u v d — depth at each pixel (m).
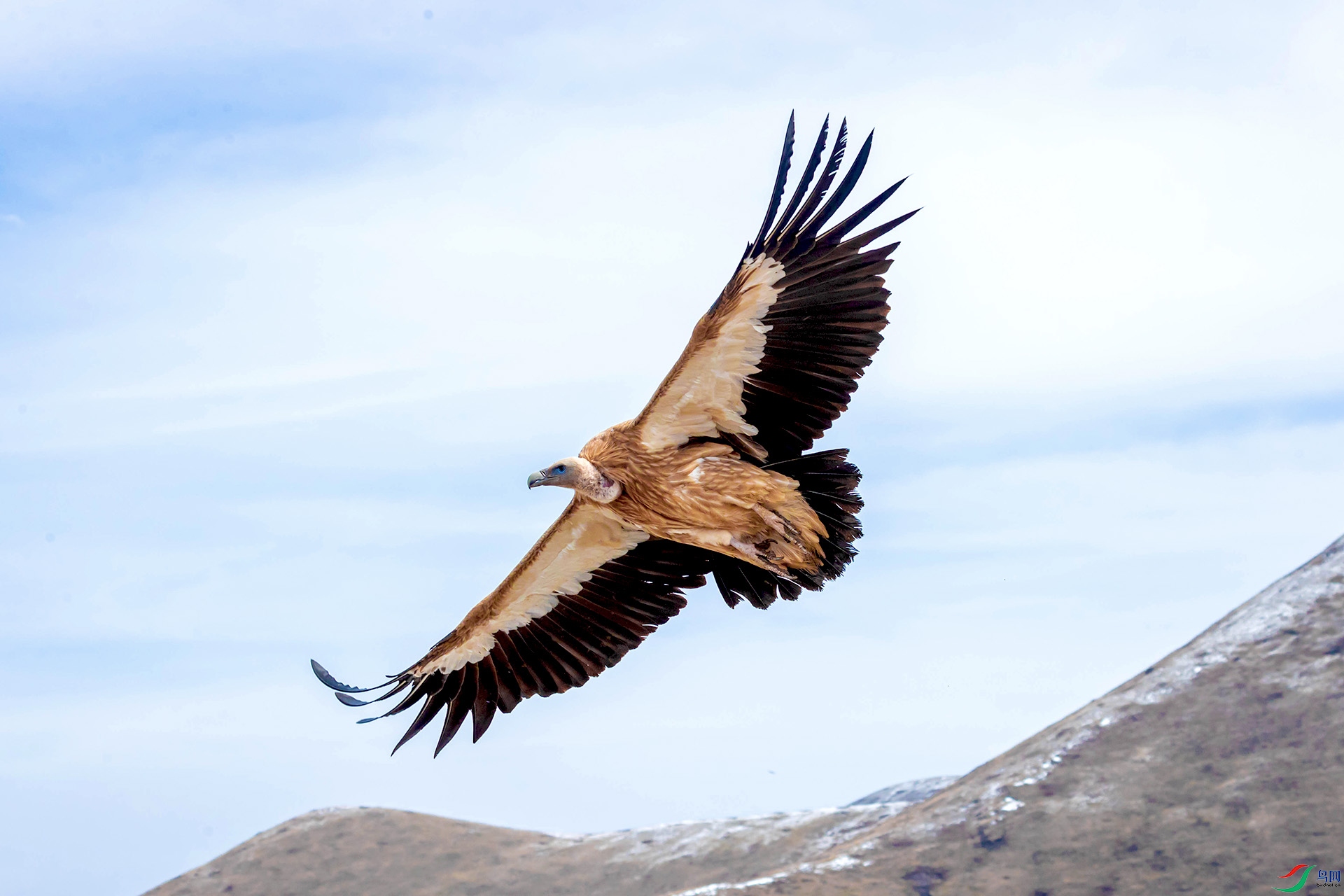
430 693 13.64
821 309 11.03
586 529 13.12
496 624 13.62
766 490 11.29
